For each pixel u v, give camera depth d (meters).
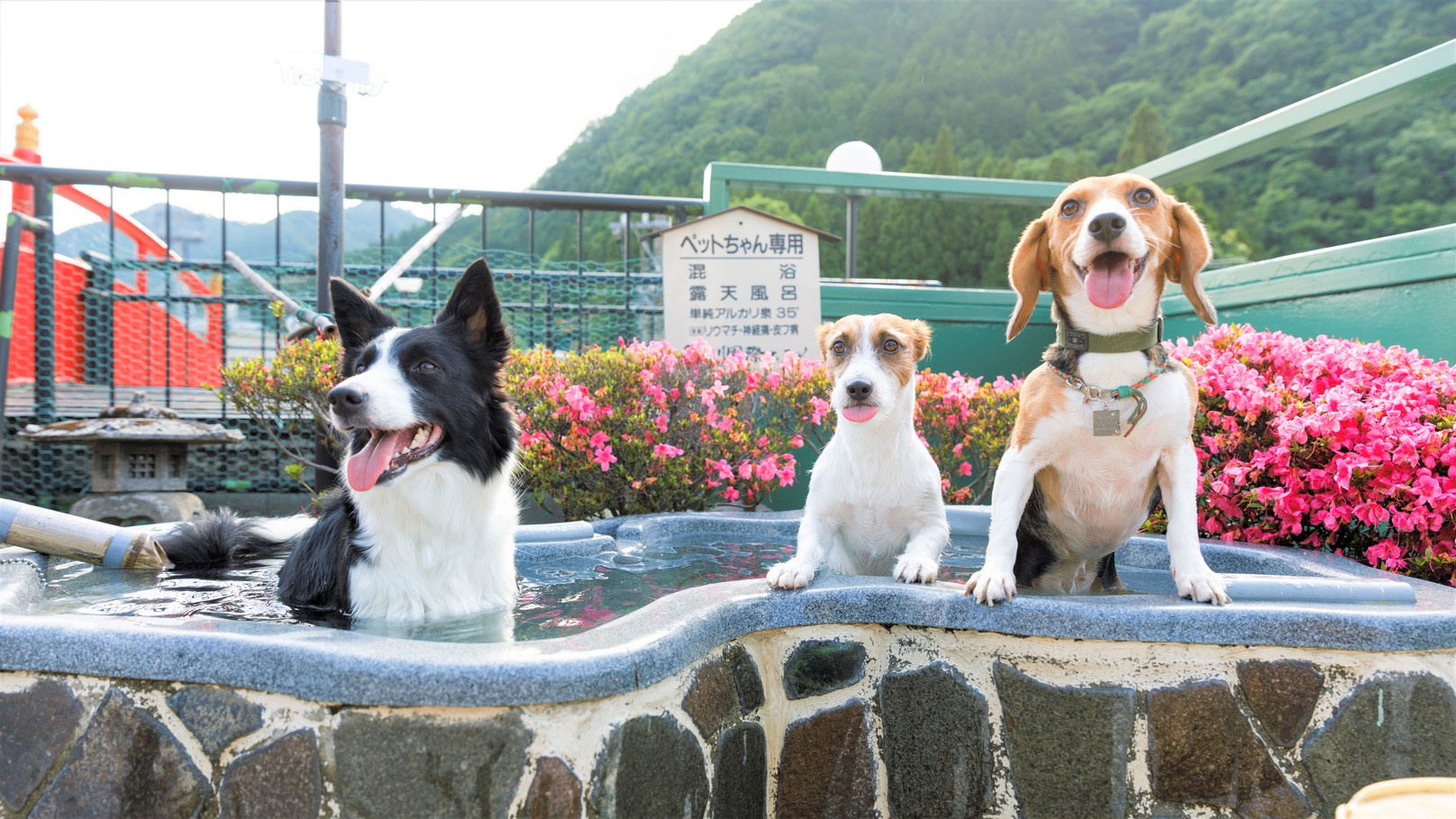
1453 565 2.63
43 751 1.61
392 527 2.41
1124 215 2.14
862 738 2.13
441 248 6.30
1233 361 3.40
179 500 5.09
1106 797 1.93
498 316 2.77
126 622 1.71
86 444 5.16
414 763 1.50
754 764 1.99
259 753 1.55
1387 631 1.88
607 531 3.88
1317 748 1.89
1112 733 1.93
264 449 5.97
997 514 2.29
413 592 2.38
